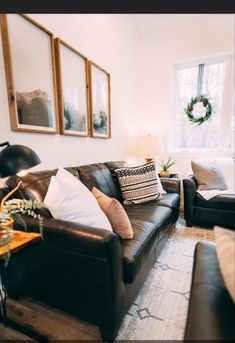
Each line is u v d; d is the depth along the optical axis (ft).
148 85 11.32
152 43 10.93
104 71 8.03
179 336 3.56
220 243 2.09
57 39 5.64
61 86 5.87
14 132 4.68
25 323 3.80
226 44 9.59
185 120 11.05
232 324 1.69
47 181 4.44
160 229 5.21
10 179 4.25
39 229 3.38
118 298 3.20
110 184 6.68
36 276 3.68
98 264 3.01
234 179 8.82
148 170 7.23
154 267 5.53
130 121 10.87
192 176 8.78
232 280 1.76
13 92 4.51
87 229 3.14
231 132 10.22
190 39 10.17
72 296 3.40
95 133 7.70
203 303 1.91
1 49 4.31
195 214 8.14
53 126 5.72
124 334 3.59
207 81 10.43
